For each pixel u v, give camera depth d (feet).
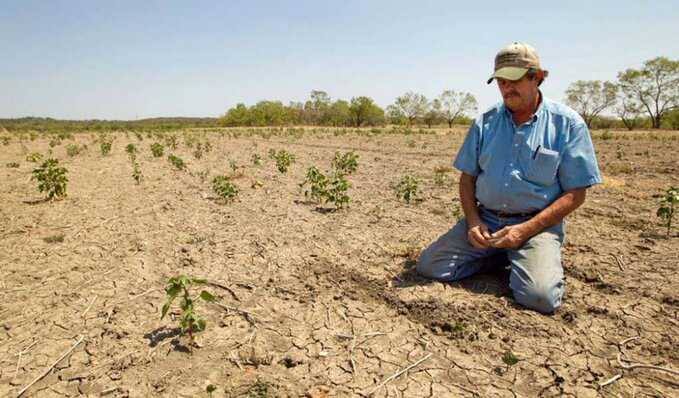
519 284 11.21
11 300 12.42
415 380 8.65
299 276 13.74
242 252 16.11
